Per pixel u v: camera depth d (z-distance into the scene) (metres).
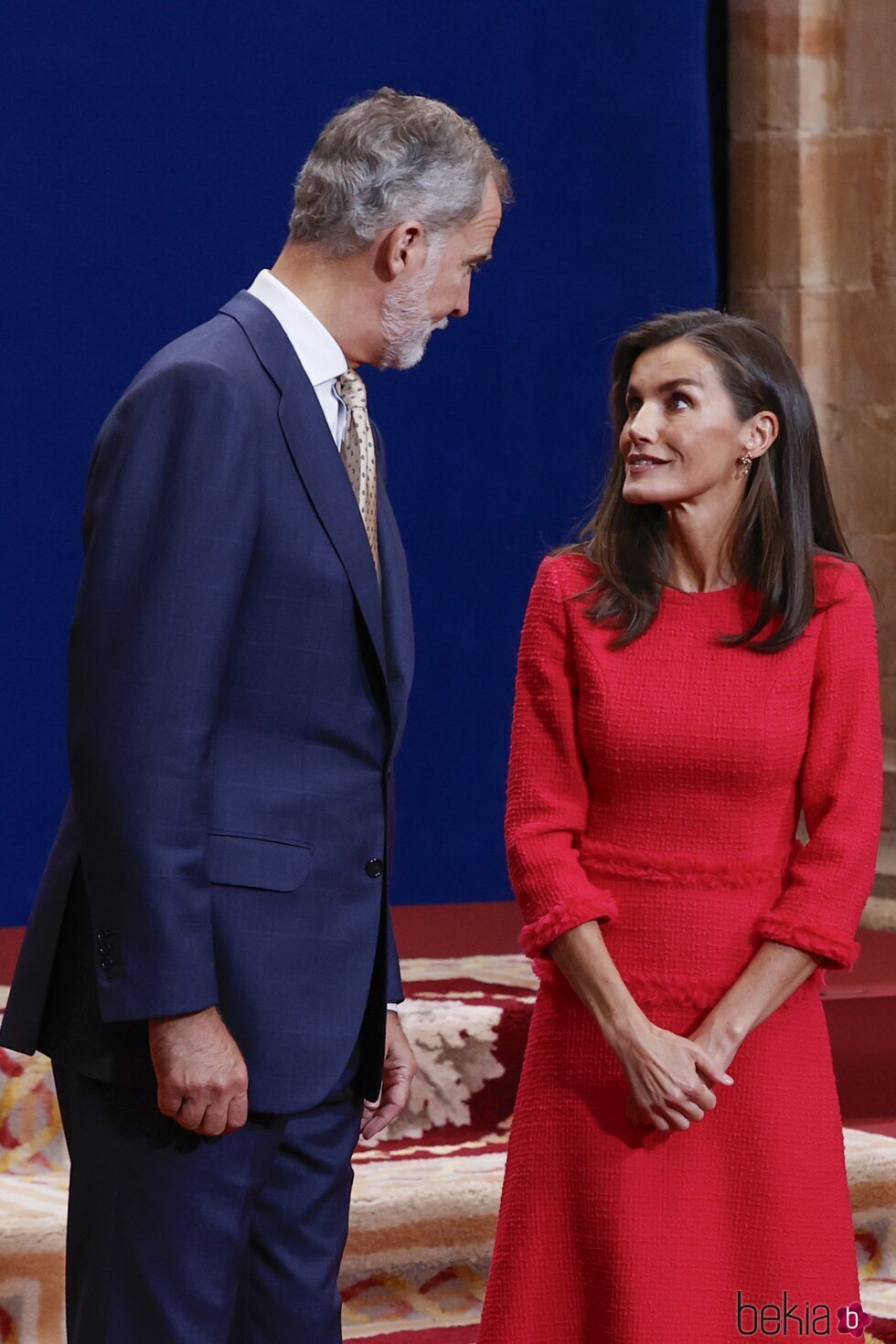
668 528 3.98
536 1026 3.98
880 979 6.98
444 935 7.99
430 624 9.12
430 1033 5.99
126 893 3.17
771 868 3.84
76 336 8.28
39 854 8.36
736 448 3.86
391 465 8.97
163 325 8.47
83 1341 3.39
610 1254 3.74
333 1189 3.68
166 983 3.15
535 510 9.34
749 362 3.87
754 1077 3.77
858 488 8.91
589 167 9.31
